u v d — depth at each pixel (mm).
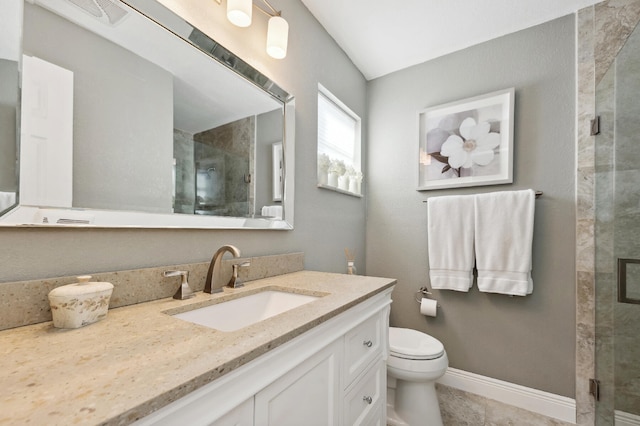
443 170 1980
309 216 1614
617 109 1406
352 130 2205
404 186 2152
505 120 1774
